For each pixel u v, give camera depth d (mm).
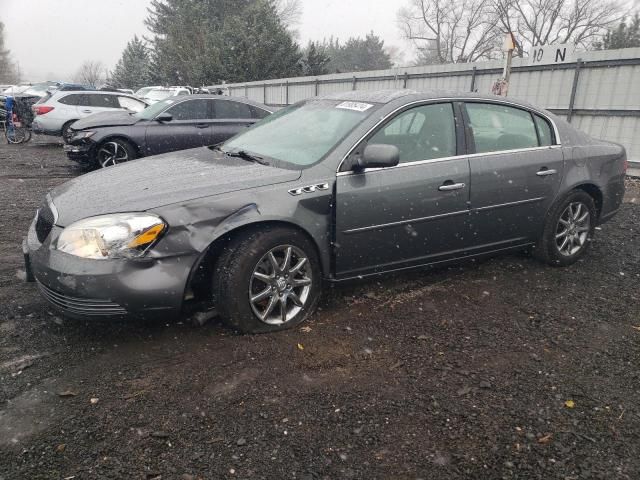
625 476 2186
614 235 5773
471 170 3908
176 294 2959
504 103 4293
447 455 2281
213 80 33000
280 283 3281
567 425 2500
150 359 2955
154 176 3480
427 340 3285
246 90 25234
